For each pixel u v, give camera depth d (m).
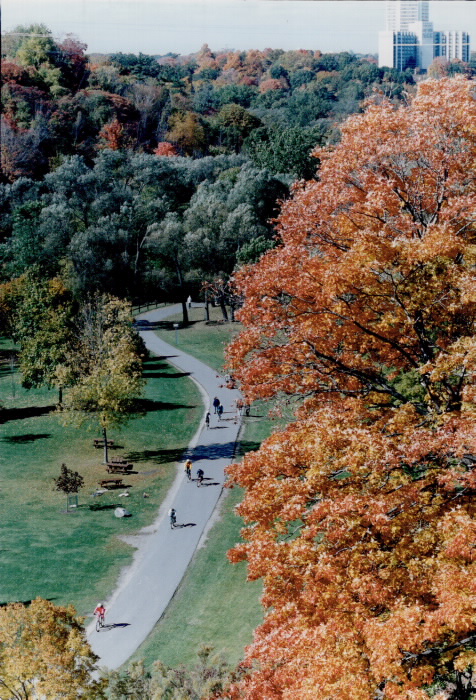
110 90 185.38
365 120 21.92
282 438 19.25
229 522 49.31
